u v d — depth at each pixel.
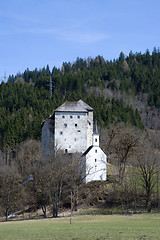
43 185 88.88
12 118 179.75
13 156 150.12
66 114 127.12
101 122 181.00
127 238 44.53
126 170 113.25
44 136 135.25
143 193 98.38
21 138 161.50
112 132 126.12
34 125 165.00
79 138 126.38
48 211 94.62
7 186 98.19
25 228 58.56
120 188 101.44
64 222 66.38
